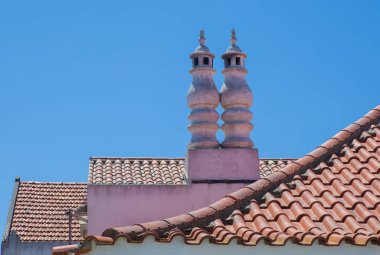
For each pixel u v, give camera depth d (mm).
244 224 19438
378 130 24000
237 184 30031
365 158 22594
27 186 56969
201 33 31703
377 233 18812
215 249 18156
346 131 23828
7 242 50062
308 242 18094
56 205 54656
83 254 17797
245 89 31297
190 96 31172
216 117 31047
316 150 22953
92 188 29234
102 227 28906
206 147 30547
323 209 20016
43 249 50344
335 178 21516
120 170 35531
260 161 42750
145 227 18625
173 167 36125
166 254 18047
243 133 31000
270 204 20422
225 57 31766
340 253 18250
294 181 21469
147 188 29453
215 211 19984
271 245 18109
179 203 29484
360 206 20109
